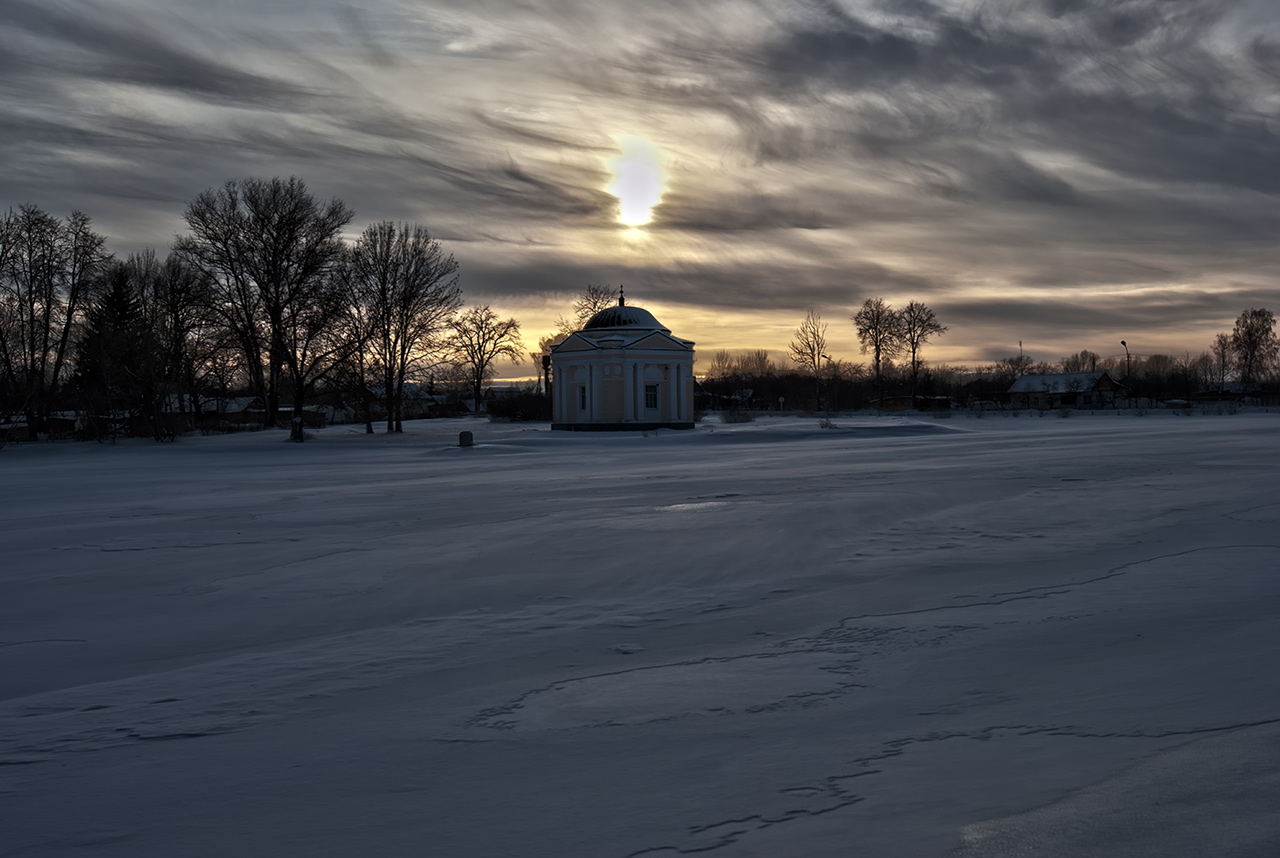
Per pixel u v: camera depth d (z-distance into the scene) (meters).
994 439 45.44
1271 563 10.73
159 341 63.62
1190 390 138.12
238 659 8.14
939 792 4.59
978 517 15.48
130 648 8.71
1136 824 4.09
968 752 5.15
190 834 4.53
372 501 21.38
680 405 69.69
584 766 5.24
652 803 4.65
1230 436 41.25
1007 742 5.29
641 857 4.04
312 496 23.23
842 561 11.92
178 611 10.23
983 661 7.15
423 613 9.80
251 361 65.81
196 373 72.75
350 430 74.31
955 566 11.43
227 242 58.88
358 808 4.77
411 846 4.28
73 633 9.34
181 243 59.91
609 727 5.93
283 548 14.34
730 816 4.43
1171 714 5.61
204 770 5.41
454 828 4.46
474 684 7.12
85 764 5.57
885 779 4.80
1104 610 8.71
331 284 59.72
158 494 25.34
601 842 4.21
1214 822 4.07
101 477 32.66
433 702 6.67
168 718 6.48
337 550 13.86
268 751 5.71
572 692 6.78
